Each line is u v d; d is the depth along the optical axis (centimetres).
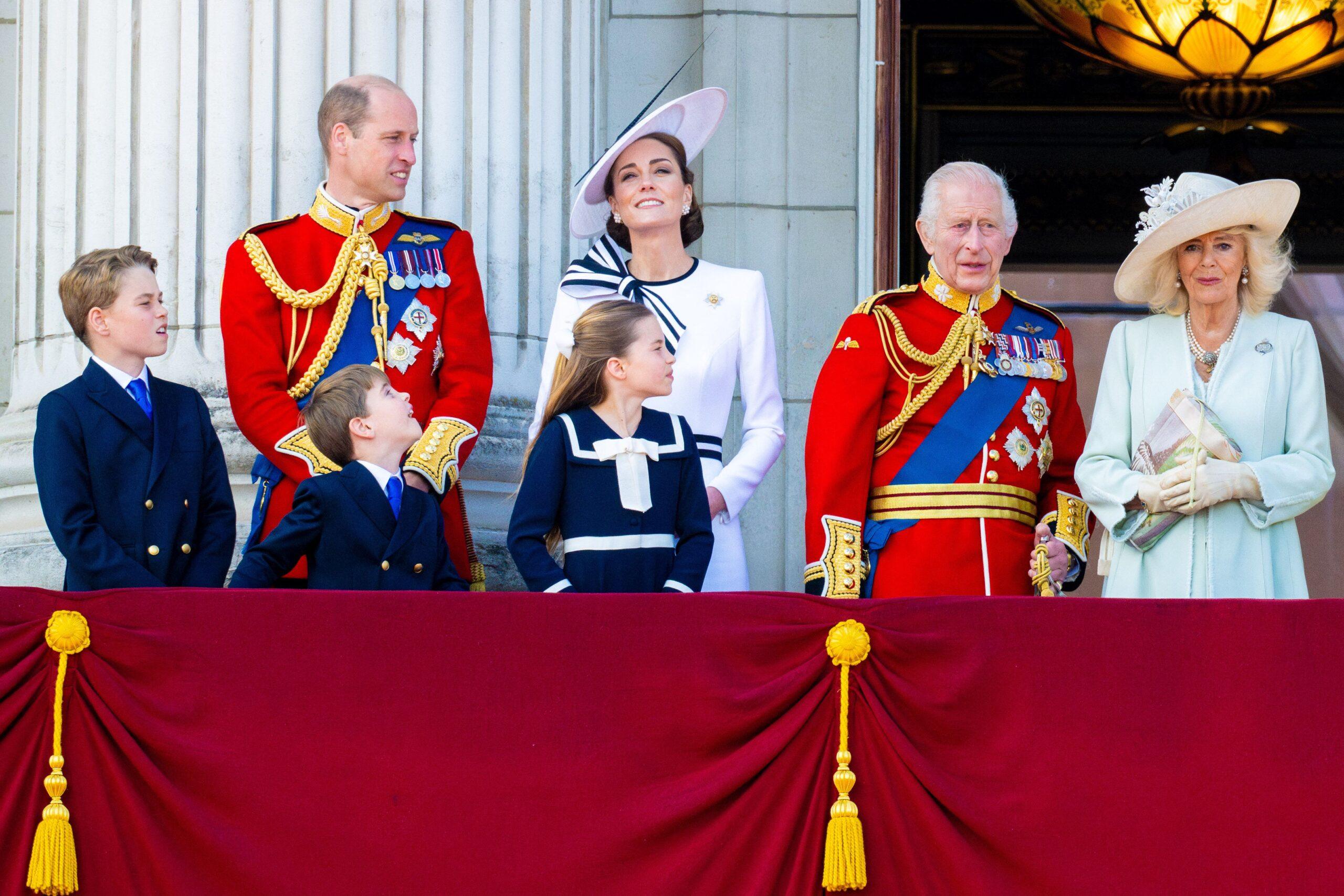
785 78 2900
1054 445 1958
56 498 1719
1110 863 1517
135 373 1812
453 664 1513
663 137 2036
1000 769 1530
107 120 2355
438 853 1490
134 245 2208
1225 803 1525
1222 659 1543
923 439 1900
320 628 1512
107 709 1481
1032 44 3888
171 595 1506
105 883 1463
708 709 1515
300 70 2325
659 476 1755
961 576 1852
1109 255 3894
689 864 1495
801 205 2881
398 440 1772
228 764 1487
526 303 2406
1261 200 1814
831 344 2848
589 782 1503
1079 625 1546
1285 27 3247
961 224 1911
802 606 1543
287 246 1956
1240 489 1778
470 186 2383
